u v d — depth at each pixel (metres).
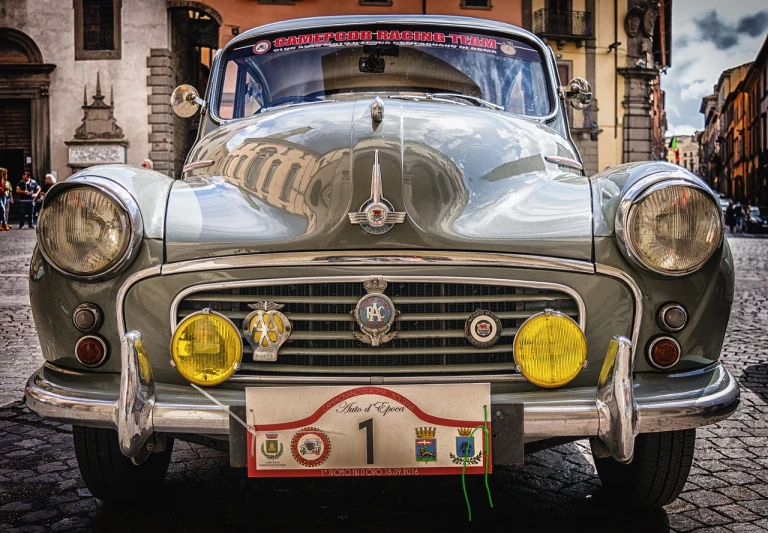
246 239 2.35
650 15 30.42
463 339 2.33
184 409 2.21
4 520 2.76
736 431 3.86
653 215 2.31
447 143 2.71
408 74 3.71
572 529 2.69
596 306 2.34
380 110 2.73
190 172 3.05
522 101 3.74
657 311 2.37
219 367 2.29
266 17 27.19
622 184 2.47
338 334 2.31
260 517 2.77
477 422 2.19
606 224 2.39
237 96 3.78
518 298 2.32
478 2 28.88
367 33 3.82
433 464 2.20
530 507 2.88
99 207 2.35
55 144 26.64
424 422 2.19
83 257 2.36
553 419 2.19
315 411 2.18
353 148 2.55
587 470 3.30
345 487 3.07
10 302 7.84
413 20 3.86
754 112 54.50
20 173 27.45
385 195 2.38
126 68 26.38
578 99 3.94
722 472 3.29
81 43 26.39
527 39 3.94
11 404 4.29
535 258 2.32
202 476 3.20
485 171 2.67
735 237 25.02
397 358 2.32
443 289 2.31
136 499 2.87
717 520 2.78
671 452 2.61
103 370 2.42
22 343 5.93
